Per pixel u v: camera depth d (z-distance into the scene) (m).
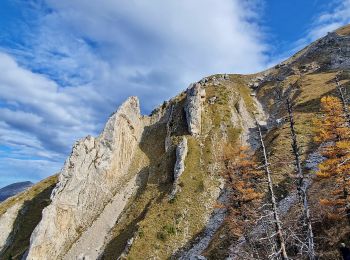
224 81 150.25
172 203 79.50
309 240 22.94
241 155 58.62
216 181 84.31
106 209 88.81
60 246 82.19
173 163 94.00
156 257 68.12
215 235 68.06
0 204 109.06
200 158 92.44
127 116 112.00
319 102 103.44
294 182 50.28
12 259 85.50
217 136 100.88
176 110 118.56
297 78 139.88
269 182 23.59
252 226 48.72
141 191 92.75
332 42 158.12
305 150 74.50
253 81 155.12
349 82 111.50
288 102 25.62
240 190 53.69
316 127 83.44
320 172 49.06
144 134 116.50
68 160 96.00
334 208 47.03
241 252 47.62
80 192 91.81
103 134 104.12
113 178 98.25
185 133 104.88
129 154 106.38
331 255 39.34
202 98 116.50
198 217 75.44
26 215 100.12
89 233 83.06
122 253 70.69
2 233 95.06
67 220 86.56
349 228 41.75
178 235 71.94
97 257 77.06
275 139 86.31
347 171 44.91
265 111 125.19
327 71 137.88
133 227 79.31
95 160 98.50
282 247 22.33
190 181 84.94
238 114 115.06
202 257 61.34
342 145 46.00
